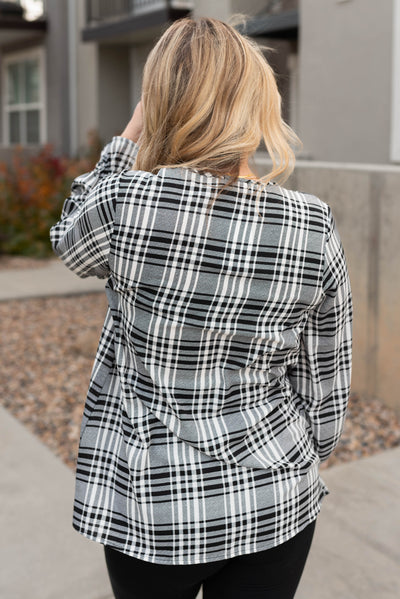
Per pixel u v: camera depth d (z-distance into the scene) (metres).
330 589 2.40
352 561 2.56
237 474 1.20
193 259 1.17
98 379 1.28
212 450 1.19
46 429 4.04
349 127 6.68
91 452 1.26
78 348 5.53
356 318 4.20
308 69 7.09
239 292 1.18
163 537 1.19
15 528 2.80
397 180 3.80
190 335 1.18
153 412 1.20
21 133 16.42
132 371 1.23
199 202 1.17
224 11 5.60
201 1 5.59
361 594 2.38
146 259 1.16
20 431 3.83
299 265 1.21
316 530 2.77
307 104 7.14
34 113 15.82
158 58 1.22
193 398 1.19
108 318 1.28
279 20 9.05
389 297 3.97
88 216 1.20
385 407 4.09
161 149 1.21
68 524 2.84
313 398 1.33
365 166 4.12
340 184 4.12
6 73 16.67
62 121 14.84
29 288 7.83
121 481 1.22
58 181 10.52
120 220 1.17
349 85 6.62
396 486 3.12
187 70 1.18
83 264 1.26
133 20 12.49
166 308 1.17
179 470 1.19
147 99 1.22
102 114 14.20
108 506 1.24
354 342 4.24
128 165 1.39
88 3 13.97
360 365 4.23
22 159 11.78
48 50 14.91
